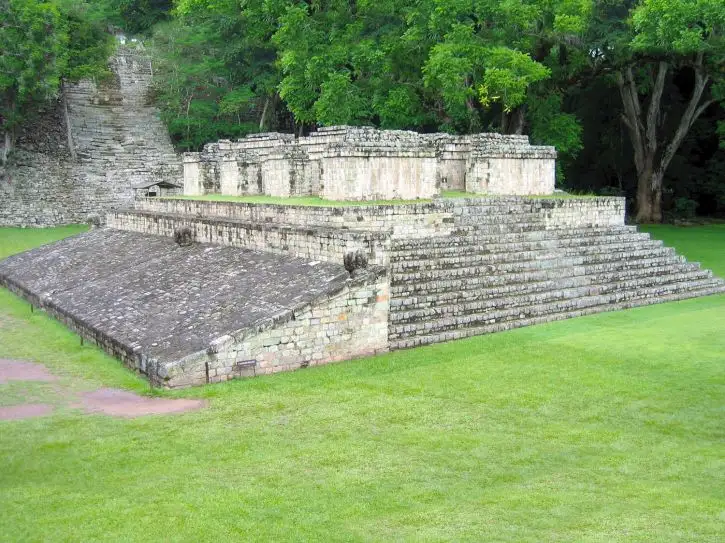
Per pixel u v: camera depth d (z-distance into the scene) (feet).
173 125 160.76
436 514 28.71
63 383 48.11
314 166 84.74
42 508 29.50
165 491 31.09
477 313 61.26
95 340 58.65
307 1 120.57
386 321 53.88
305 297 51.01
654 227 137.69
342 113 106.93
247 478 32.48
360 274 52.31
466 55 98.48
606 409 41.24
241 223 68.69
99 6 169.37
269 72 157.79
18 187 140.46
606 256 76.48
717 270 90.79
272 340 48.96
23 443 36.94
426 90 113.50
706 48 104.88
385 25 117.50
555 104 120.16
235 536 27.12
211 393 44.96
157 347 50.06
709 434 37.40
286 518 28.53
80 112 167.22
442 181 89.15
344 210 63.87
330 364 51.24
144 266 74.08
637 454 34.83
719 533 26.66
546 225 79.71
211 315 53.47
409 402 42.80
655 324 62.90
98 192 145.69
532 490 30.89
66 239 101.96
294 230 60.85
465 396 43.75
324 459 34.58
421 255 65.92
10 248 113.19
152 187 110.93
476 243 71.15
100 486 31.78
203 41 160.25
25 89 129.18
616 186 164.45
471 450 35.53
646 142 143.74
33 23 128.47
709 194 160.56
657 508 28.86
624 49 116.37
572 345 55.47
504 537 26.63
